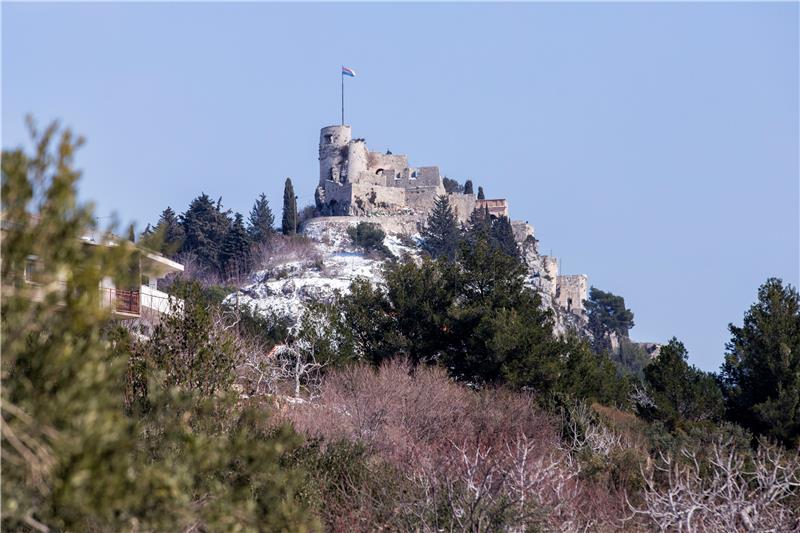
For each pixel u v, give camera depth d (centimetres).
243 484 4081
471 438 12538
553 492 7600
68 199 3164
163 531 3359
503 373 17300
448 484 6347
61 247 3144
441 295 19300
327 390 14888
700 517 6312
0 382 3134
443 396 14725
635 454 10394
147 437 4091
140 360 6788
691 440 13800
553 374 17325
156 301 11288
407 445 10538
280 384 16450
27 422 3023
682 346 19512
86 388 3120
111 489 3072
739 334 18000
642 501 8981
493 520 6156
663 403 17638
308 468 7544
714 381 18500
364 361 17800
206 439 3900
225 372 7394
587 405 16425
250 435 4966
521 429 13000
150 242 3375
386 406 13412
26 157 3181
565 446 12825
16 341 3075
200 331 7425
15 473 3181
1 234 3139
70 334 3169
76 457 3045
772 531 5997
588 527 7138
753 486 8719
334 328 18912
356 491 7381
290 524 4053
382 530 6956
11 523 3175
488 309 18462
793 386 16262
